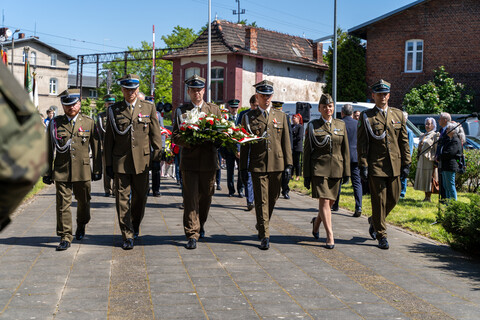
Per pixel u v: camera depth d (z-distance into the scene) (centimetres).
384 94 722
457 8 2767
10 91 155
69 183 666
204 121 655
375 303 479
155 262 601
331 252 684
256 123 705
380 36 2945
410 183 1623
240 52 3325
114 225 835
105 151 678
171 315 432
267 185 702
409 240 772
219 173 1345
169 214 954
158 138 695
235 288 511
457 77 2784
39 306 446
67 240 658
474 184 1443
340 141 712
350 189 1376
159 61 5756
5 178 146
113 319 420
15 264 578
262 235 690
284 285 526
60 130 659
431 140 1162
